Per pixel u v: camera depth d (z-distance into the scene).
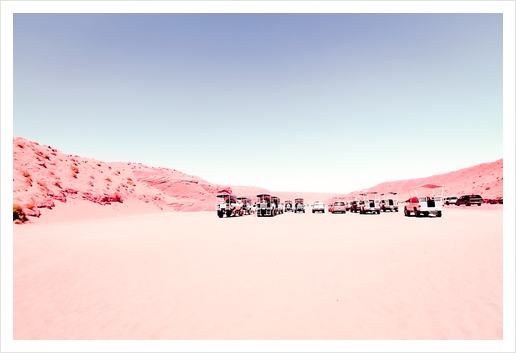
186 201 60.84
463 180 83.44
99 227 18.19
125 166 75.69
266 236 13.02
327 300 5.02
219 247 10.16
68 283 6.42
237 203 34.94
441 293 5.29
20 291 5.98
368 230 14.90
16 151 33.00
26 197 25.84
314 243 10.77
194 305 5.00
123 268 7.47
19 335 4.30
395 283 5.85
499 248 9.12
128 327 4.39
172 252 9.34
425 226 16.33
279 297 5.20
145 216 34.53
